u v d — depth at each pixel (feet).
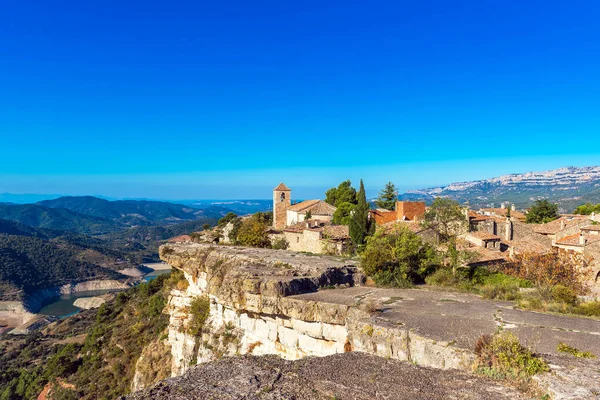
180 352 124.36
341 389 38.86
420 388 38.81
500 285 100.58
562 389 35.50
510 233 182.50
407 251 108.47
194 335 117.19
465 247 139.95
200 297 123.75
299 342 78.18
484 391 37.55
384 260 104.94
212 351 101.96
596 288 127.95
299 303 77.66
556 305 75.51
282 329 82.07
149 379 134.82
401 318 64.95
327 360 48.29
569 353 47.91
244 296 89.61
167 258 141.69
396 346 56.95
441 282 107.34
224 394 37.60
